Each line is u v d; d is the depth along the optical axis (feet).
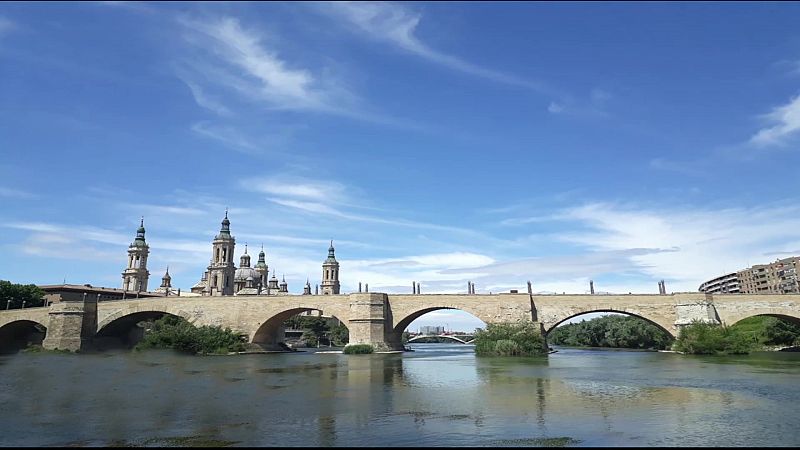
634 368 204.95
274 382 165.37
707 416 102.73
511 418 102.32
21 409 117.60
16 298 428.97
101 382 167.43
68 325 346.54
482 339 315.17
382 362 253.44
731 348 286.05
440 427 94.58
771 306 307.58
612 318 499.51
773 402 118.32
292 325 595.47
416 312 350.64
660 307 317.63
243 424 99.04
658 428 92.38
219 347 327.88
